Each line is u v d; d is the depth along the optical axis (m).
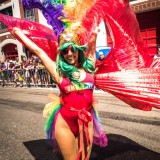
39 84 11.98
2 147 5.02
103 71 3.33
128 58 3.40
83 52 2.84
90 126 2.91
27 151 4.72
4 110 8.02
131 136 4.82
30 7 3.38
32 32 3.61
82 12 3.32
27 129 5.91
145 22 12.67
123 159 4.01
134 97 3.34
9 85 14.04
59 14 3.27
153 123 5.38
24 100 9.32
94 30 3.30
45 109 3.04
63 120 2.83
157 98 3.27
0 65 14.67
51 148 4.75
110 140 4.73
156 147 4.29
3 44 21.78
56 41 3.47
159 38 12.26
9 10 20.86
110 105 7.16
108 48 9.26
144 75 3.35
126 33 3.48
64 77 2.79
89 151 2.90
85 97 2.80
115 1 3.43
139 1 12.33
